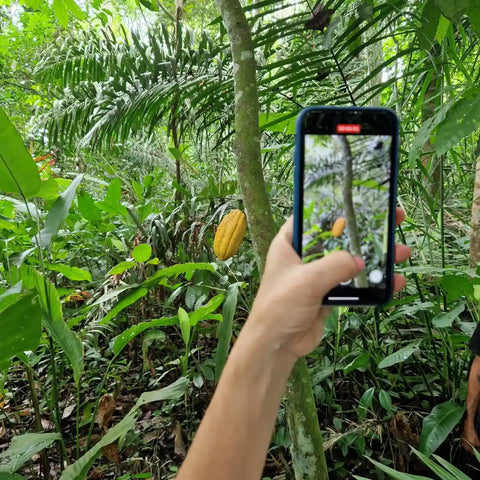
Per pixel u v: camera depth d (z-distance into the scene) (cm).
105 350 273
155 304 281
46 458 171
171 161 485
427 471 161
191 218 282
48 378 223
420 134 113
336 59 155
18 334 126
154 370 228
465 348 185
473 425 146
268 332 56
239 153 109
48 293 145
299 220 68
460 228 258
